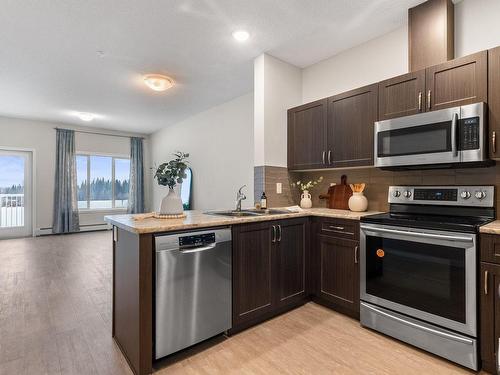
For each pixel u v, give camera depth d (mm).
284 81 3213
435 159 1982
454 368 1700
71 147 6438
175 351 1735
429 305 1835
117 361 1771
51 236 6062
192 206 5617
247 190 4355
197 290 1827
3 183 5910
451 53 2180
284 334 2102
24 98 4578
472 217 2033
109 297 2766
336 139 2717
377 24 2529
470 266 1660
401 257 1978
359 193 2691
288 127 3195
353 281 2295
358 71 2879
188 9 2318
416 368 1699
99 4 2254
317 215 2578
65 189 6348
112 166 7160
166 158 6711
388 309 2047
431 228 1809
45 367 1701
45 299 2701
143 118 5887
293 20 2463
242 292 2100
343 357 1813
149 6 2279
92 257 4301
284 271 2406
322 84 3203
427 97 2096
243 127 4434
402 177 2527
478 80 1858
